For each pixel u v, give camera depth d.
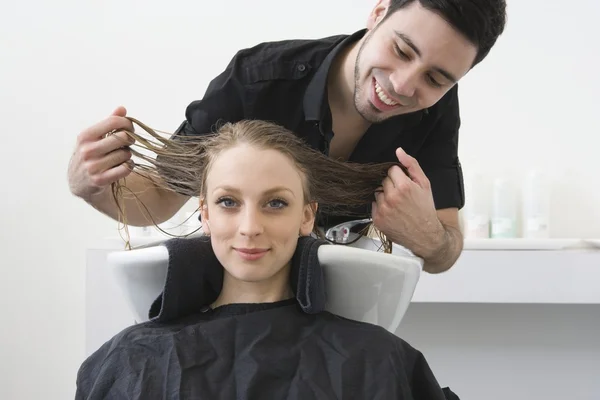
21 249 2.03
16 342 2.03
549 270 1.70
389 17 0.99
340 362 0.77
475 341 1.98
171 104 2.03
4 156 2.04
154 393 0.75
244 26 2.03
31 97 2.04
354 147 1.19
